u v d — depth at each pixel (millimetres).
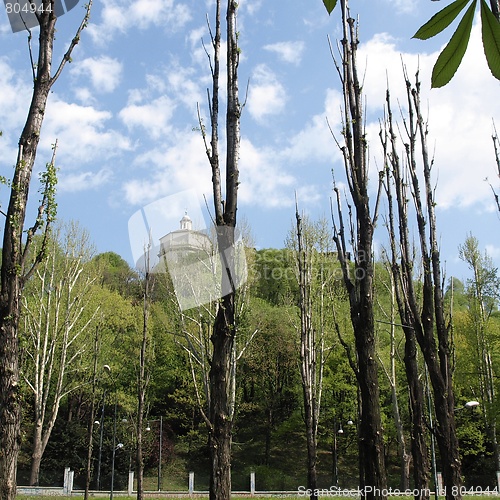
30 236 8094
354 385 33406
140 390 23094
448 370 10266
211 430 6715
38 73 8594
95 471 38500
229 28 7891
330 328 25656
